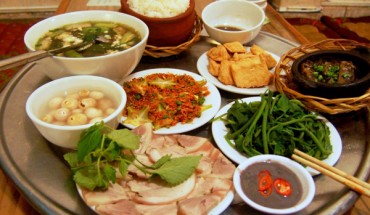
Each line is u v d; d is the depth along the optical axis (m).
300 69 0.54
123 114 0.51
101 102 0.46
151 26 0.59
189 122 0.50
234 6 0.72
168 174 0.38
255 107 0.50
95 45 0.54
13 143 0.47
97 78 0.47
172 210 0.36
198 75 0.60
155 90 0.54
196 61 0.66
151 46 0.61
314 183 0.40
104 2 0.87
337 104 0.49
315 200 0.40
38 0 1.43
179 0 0.61
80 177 0.38
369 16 1.49
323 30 1.35
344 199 0.40
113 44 0.54
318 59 0.56
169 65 0.65
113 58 0.49
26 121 0.51
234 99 0.57
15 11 1.44
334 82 0.51
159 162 0.40
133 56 0.52
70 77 0.47
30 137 0.48
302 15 1.41
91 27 0.58
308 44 0.61
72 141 0.42
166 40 0.61
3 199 0.44
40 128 0.41
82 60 0.48
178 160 0.39
